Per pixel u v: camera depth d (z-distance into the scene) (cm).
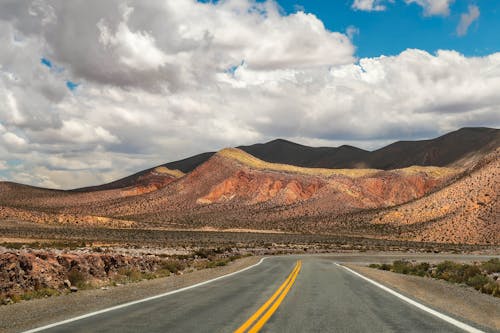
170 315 1145
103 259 2492
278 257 5559
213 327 981
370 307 1302
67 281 1883
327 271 3005
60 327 991
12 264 1744
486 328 991
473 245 9294
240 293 1655
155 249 5791
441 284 2183
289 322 1043
